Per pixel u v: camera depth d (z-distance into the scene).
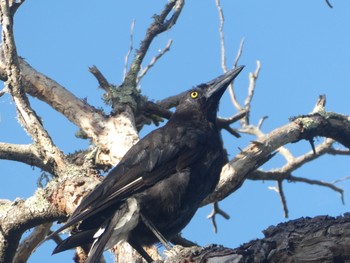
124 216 10.98
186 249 9.46
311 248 8.69
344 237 8.57
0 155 13.44
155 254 11.64
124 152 12.94
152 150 11.57
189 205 11.55
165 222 11.34
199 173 11.69
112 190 11.00
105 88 14.08
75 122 13.68
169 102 15.12
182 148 11.69
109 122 13.47
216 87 12.77
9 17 12.65
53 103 13.95
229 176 13.41
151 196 11.16
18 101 12.84
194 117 12.55
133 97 13.98
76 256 13.10
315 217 8.99
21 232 12.73
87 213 10.56
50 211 12.38
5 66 13.04
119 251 11.67
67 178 12.40
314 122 14.30
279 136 13.97
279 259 8.81
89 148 13.79
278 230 8.98
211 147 11.98
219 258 9.06
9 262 13.10
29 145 13.40
